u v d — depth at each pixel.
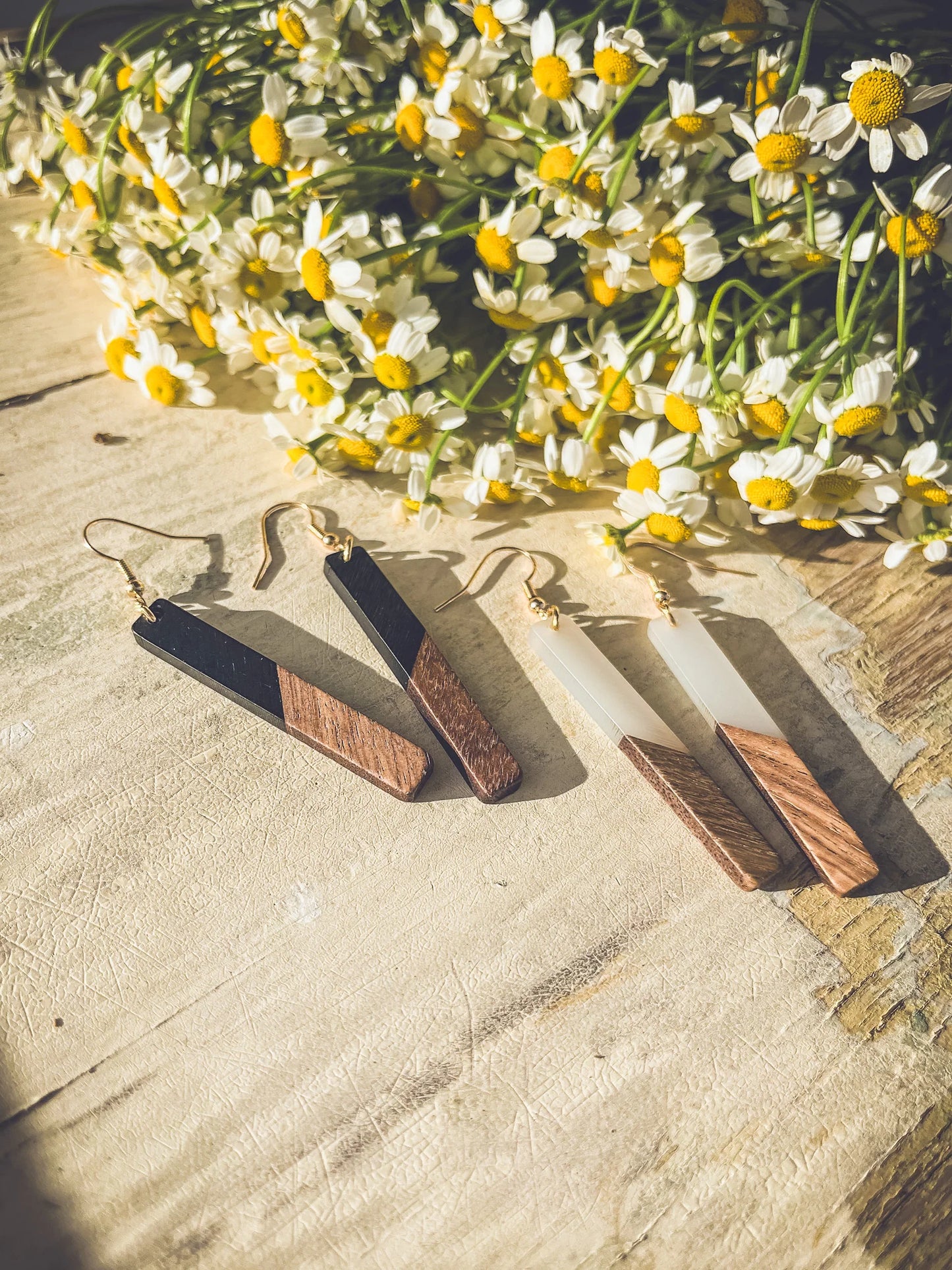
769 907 0.14
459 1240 0.12
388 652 0.15
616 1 0.14
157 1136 0.12
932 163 0.15
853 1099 0.13
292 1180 0.12
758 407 0.14
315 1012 0.13
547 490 0.18
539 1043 0.13
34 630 0.16
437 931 0.14
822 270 0.15
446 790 0.15
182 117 0.15
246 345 0.16
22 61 0.17
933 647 0.17
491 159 0.15
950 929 0.14
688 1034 0.13
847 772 0.15
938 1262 0.12
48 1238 0.12
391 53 0.15
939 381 0.16
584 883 0.14
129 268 0.15
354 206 0.15
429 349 0.15
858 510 0.15
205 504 0.17
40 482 0.17
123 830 0.14
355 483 0.18
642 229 0.14
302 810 0.15
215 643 0.15
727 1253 0.12
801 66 0.13
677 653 0.16
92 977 0.13
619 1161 0.13
